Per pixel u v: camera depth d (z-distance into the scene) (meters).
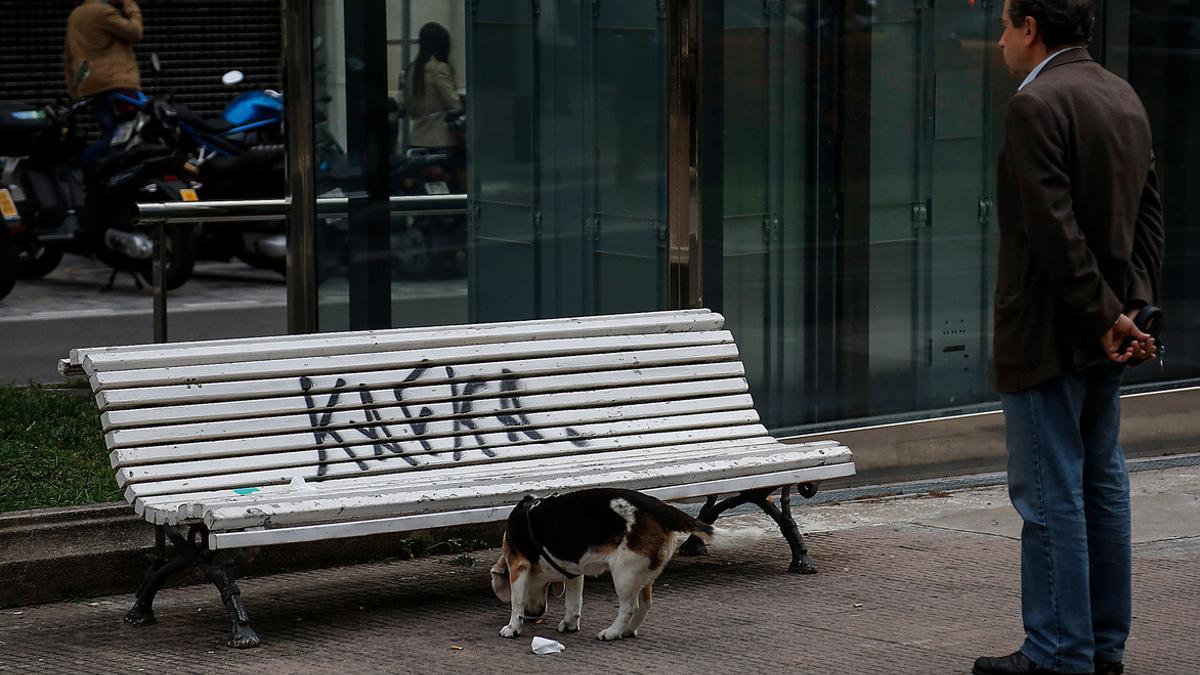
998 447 10.73
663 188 9.61
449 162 10.25
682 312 8.78
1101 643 6.32
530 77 10.04
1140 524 9.22
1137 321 6.10
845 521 9.38
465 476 7.62
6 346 15.07
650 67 9.59
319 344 7.65
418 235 10.35
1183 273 11.63
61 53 25.66
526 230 10.18
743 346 9.95
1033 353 6.07
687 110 9.43
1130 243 6.05
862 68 10.14
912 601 7.61
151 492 7.03
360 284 10.41
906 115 10.36
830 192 10.13
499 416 8.02
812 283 10.15
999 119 10.70
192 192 17.84
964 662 6.61
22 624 7.30
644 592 6.99
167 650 6.87
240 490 7.21
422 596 7.78
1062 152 5.87
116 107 18.52
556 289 10.14
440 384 7.91
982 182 10.70
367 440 7.62
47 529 7.75
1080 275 5.82
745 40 9.70
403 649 6.86
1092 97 5.98
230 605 6.92
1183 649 6.79
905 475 10.42
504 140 10.12
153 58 19.52
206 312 17.22
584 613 7.48
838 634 7.05
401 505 7.04
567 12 9.89
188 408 7.27
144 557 7.88
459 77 10.16
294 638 7.05
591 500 6.84
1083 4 6.11
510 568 7.04
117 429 7.12
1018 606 7.50
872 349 10.43
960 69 10.51
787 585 7.94
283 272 18.80
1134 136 6.06
